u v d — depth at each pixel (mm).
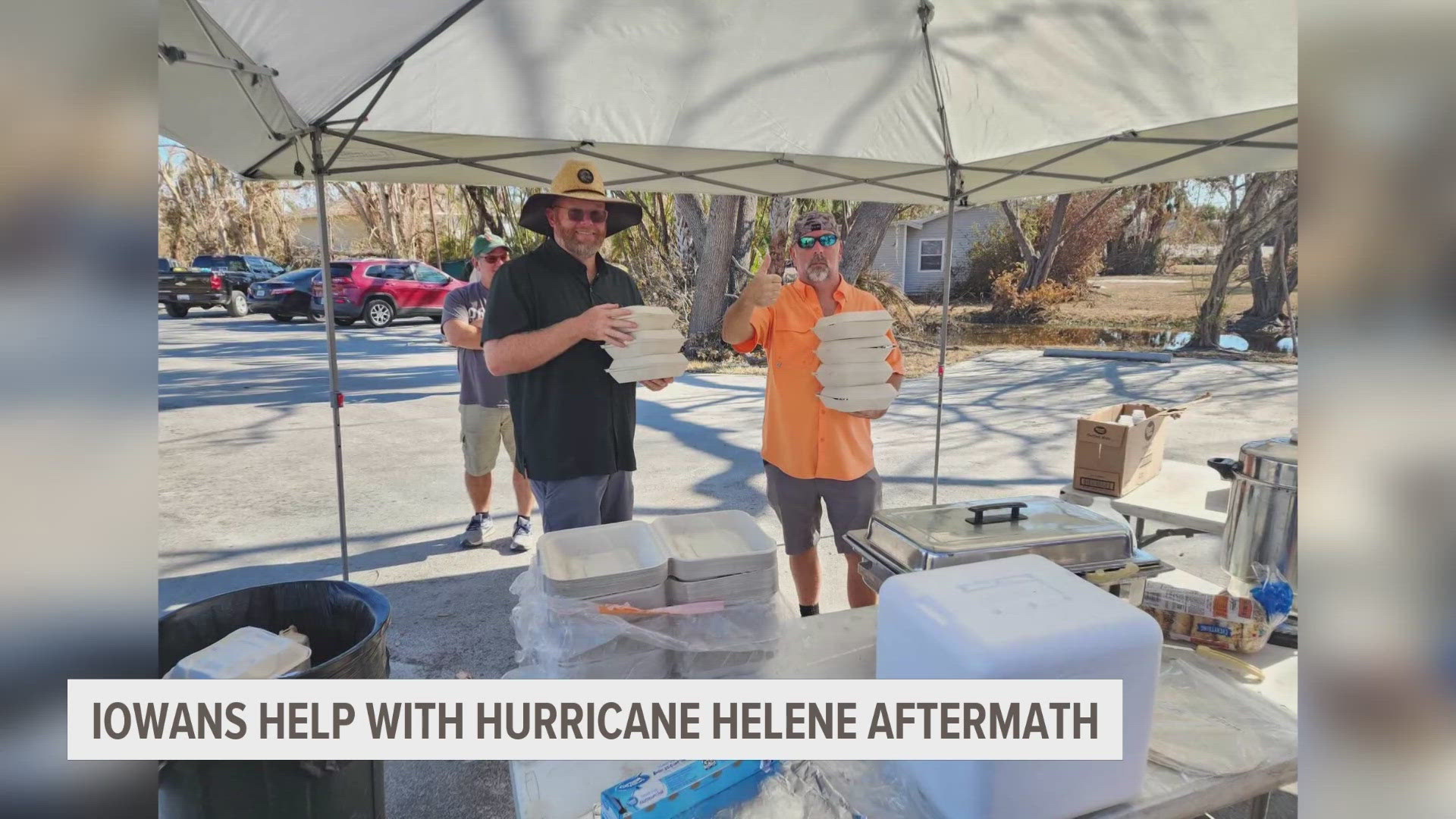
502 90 2598
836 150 3266
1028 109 3055
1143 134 3096
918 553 1551
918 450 6496
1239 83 2635
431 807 2242
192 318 17688
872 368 2521
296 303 15922
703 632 1428
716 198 11289
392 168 3057
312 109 2459
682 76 2680
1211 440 6668
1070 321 14672
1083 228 14719
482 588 3734
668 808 1093
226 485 5496
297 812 1310
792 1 2391
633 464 2562
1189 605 1600
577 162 2412
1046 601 1127
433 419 7676
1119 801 1106
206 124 2396
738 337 2756
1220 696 1381
